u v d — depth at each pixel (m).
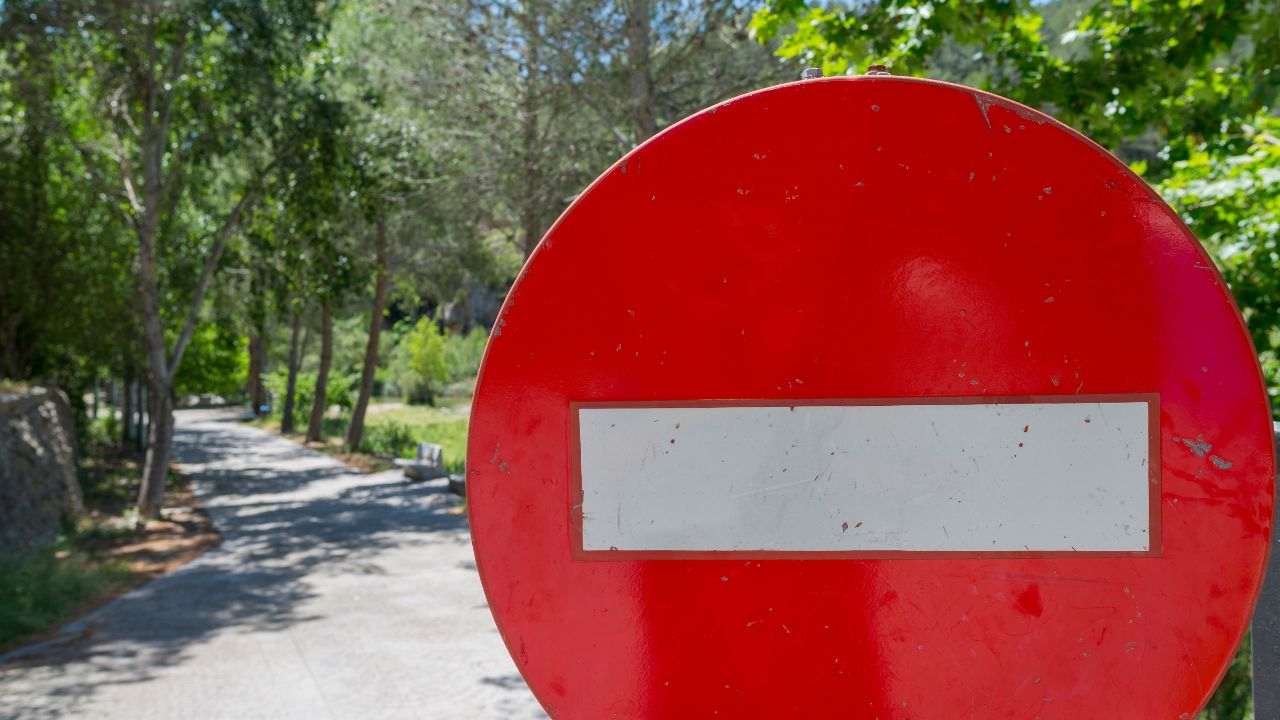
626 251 1.45
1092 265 1.38
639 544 1.45
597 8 10.82
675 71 10.96
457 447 36.19
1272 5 5.56
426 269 27.97
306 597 10.97
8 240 20.48
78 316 21.97
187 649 8.68
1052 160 1.39
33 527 15.91
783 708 1.42
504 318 1.47
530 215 13.94
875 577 1.41
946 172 1.41
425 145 16.30
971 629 1.40
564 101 11.96
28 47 16.19
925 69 6.30
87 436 31.69
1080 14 6.45
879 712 1.41
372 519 17.98
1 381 20.12
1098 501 1.37
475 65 12.74
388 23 16.67
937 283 1.41
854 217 1.42
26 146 19.77
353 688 7.22
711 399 1.44
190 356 42.56
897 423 1.41
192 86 18.95
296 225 20.39
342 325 57.41
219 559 14.12
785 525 1.43
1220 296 1.35
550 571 1.46
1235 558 1.33
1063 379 1.38
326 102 18.31
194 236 25.34
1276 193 5.09
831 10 6.51
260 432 50.12
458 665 7.76
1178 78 5.59
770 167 1.44
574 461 1.46
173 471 29.78
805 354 1.43
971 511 1.40
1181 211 5.41
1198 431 1.35
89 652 8.66
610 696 1.45
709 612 1.44
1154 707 1.36
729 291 1.44
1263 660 2.00
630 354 1.45
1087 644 1.37
